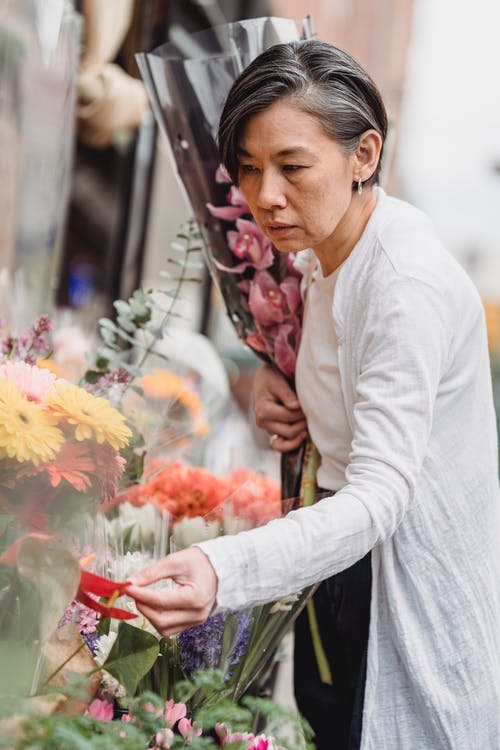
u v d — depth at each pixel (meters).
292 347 2.46
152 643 1.72
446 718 1.96
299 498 2.13
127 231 5.90
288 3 9.51
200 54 2.64
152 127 5.88
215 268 2.55
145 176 5.90
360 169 1.93
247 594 1.65
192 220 2.60
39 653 1.61
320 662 2.39
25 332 2.45
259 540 1.67
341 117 1.84
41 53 3.35
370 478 1.77
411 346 1.82
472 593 1.98
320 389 2.14
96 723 1.50
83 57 4.91
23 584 1.58
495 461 2.06
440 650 1.96
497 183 13.91
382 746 1.99
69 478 1.59
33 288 3.42
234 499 2.09
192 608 1.61
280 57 1.85
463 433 1.98
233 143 1.90
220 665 1.89
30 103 3.32
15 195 3.32
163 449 2.73
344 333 1.97
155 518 2.15
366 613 2.17
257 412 2.46
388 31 14.45
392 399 1.80
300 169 1.84
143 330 2.54
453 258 1.96
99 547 1.83
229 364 7.00
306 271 2.33
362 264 1.95
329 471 2.22
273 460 3.59
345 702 2.38
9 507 1.59
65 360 3.39
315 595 2.35
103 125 5.04
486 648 2.00
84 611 1.77
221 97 2.52
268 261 2.46
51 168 3.45
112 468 1.71
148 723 1.57
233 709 1.62
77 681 1.55
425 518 1.94
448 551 1.96
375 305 1.87
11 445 1.55
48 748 1.40
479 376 1.99
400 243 1.91
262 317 2.47
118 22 4.95
